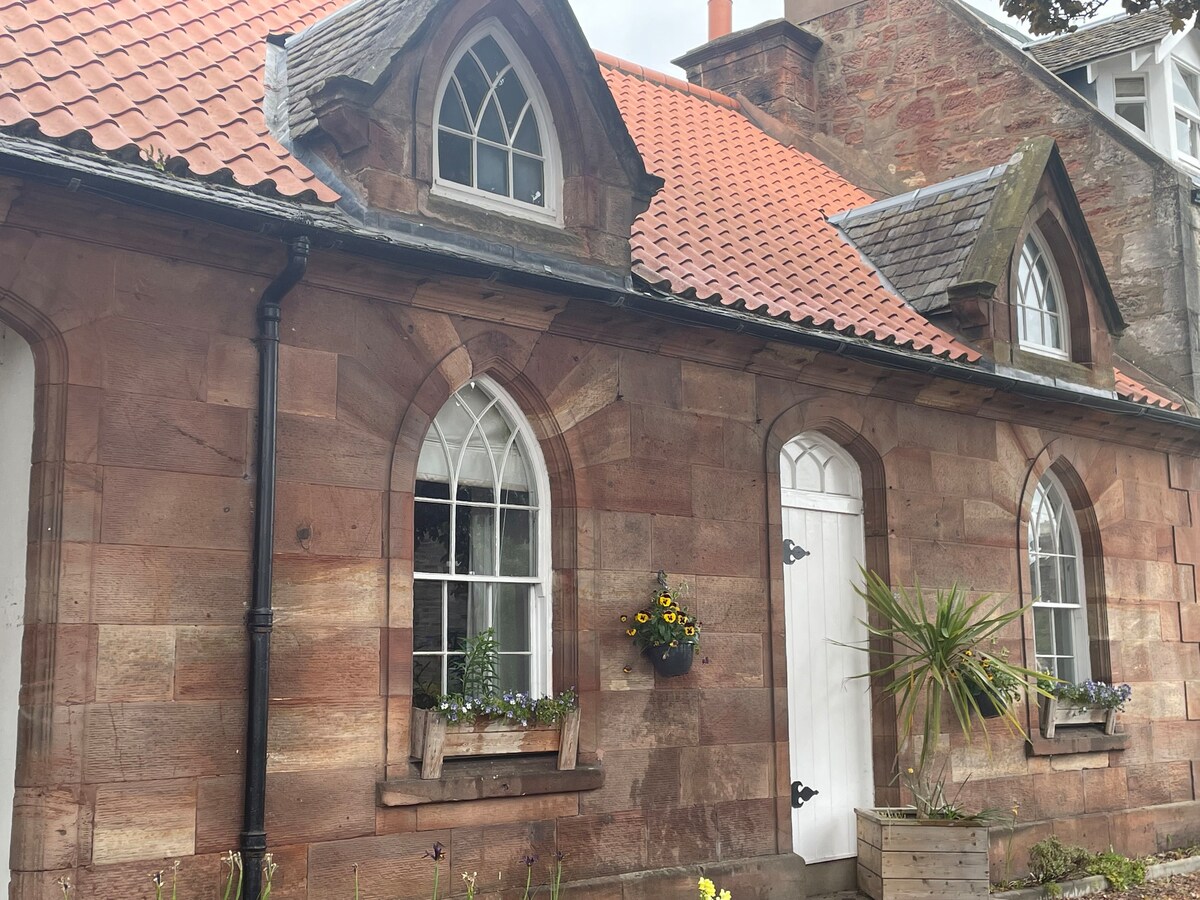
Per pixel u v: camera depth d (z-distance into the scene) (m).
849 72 16.14
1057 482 12.45
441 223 8.07
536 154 8.91
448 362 7.95
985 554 11.20
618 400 8.84
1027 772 11.20
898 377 10.42
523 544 8.50
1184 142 15.36
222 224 6.75
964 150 15.07
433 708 7.64
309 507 7.24
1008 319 11.55
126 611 6.48
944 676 9.40
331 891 7.04
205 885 6.58
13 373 6.77
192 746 6.62
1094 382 12.34
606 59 14.32
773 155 14.48
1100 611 12.33
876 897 9.40
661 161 12.23
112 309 6.62
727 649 9.23
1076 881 10.58
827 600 10.33
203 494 6.83
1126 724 12.30
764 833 9.23
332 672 7.21
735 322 9.02
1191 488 13.54
